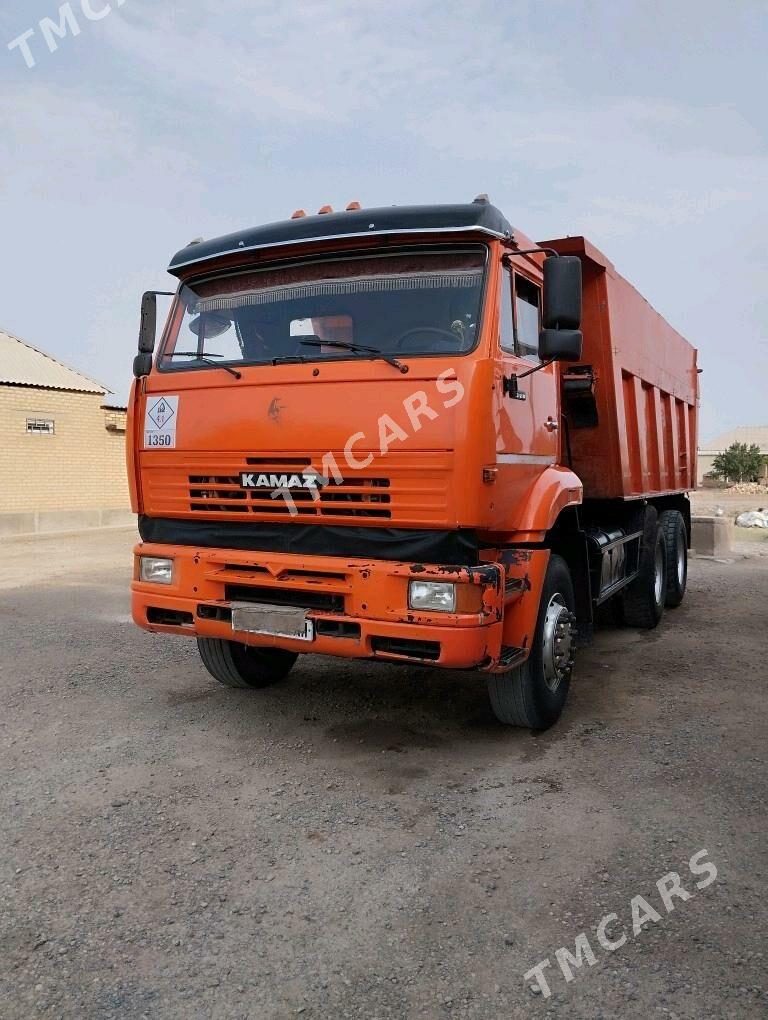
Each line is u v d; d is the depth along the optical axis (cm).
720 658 708
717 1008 255
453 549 412
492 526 420
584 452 684
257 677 595
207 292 500
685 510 1055
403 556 420
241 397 454
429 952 284
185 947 287
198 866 343
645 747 484
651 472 819
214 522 478
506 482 438
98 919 304
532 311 505
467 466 402
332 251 466
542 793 417
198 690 600
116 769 448
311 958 281
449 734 508
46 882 330
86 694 589
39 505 1870
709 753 473
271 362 452
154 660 689
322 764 457
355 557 433
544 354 446
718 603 999
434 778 438
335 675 642
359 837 369
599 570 617
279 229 471
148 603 492
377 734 507
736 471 5431
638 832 371
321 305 462
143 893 322
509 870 339
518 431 455
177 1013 254
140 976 272
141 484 502
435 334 434
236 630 455
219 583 467
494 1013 254
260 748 482
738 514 2691
